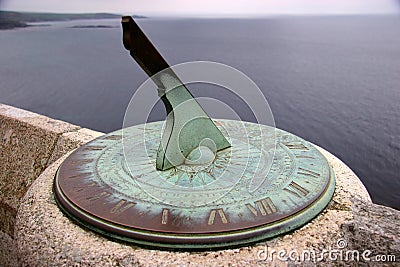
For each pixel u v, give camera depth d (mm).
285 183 1757
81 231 1545
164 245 1414
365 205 1711
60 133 2713
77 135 2684
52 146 2689
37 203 1768
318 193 1672
